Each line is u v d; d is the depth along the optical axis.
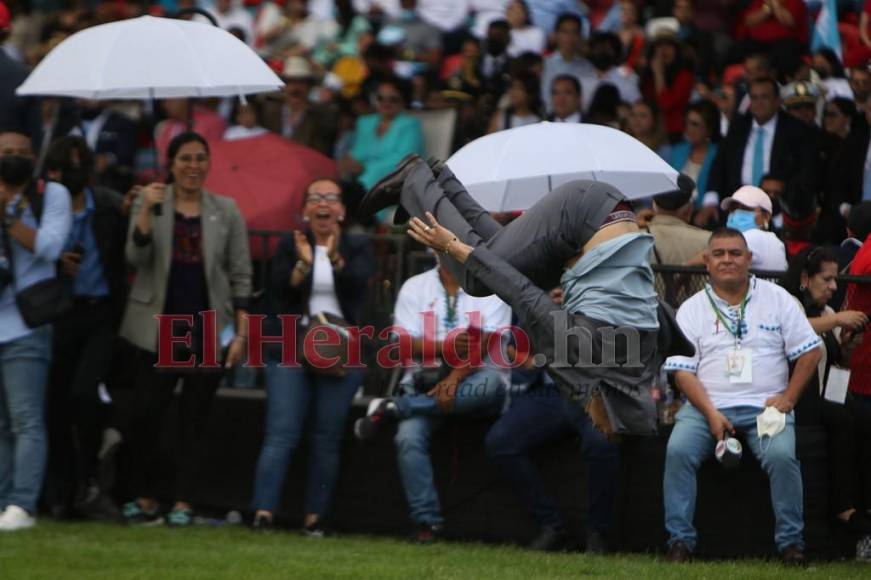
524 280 18.20
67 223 24.06
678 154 31.34
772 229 26.91
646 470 23.70
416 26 38.25
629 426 18.19
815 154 28.00
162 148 32.66
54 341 25.27
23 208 23.78
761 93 28.12
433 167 20.16
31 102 28.09
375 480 25.53
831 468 23.02
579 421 23.38
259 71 24.78
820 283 23.22
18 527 23.94
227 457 26.61
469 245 18.98
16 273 23.91
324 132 33.62
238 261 25.42
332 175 31.09
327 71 37.34
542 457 24.31
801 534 22.11
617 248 18.17
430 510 24.42
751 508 23.14
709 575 20.50
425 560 21.92
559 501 24.19
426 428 24.58
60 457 25.75
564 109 31.97
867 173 27.95
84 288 25.17
